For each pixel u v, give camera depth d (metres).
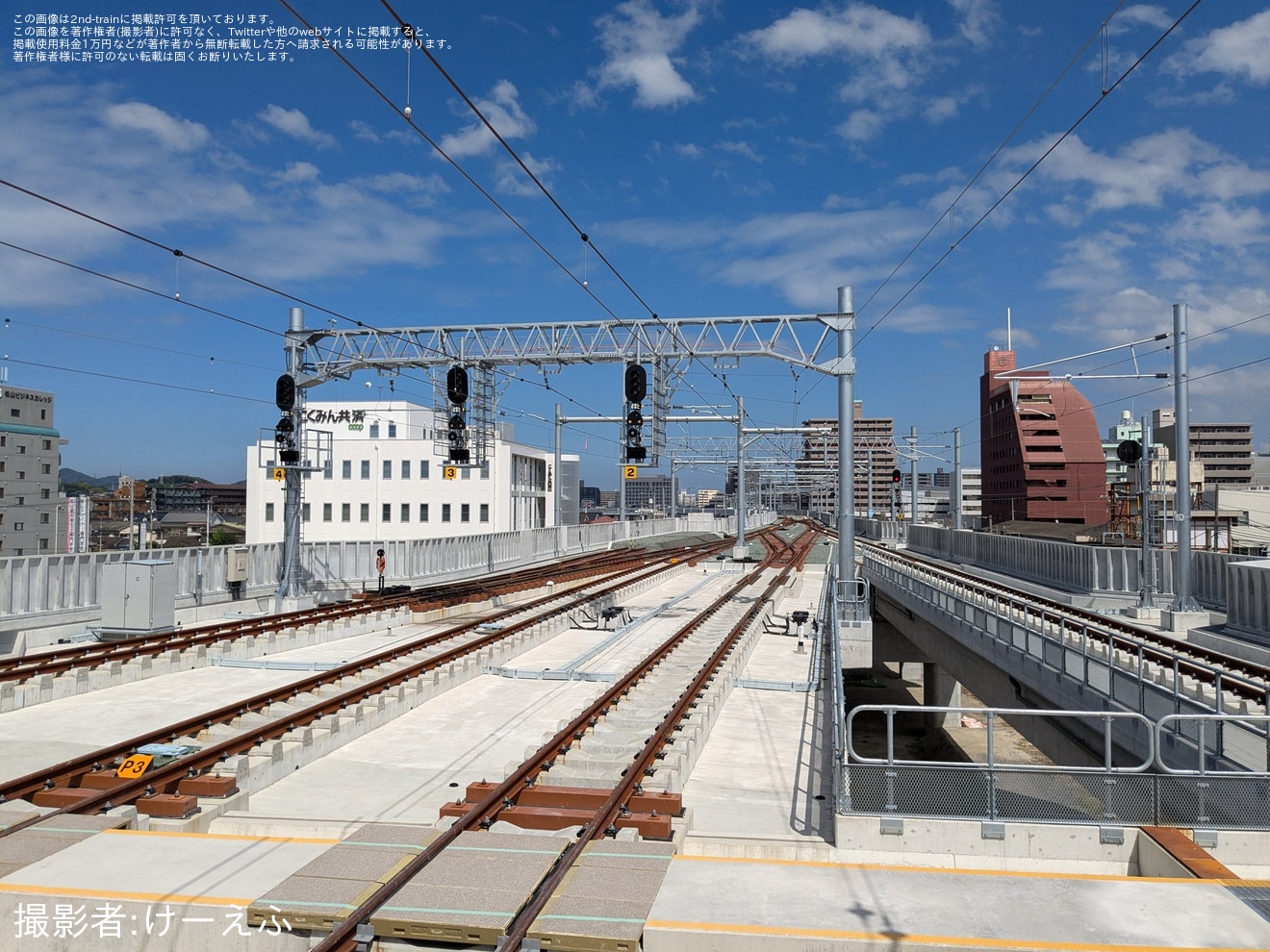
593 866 7.43
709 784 11.52
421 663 16.92
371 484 64.62
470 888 6.95
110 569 19.83
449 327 24.23
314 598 26.36
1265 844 8.12
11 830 8.18
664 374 25.48
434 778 11.41
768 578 40.00
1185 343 22.59
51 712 14.11
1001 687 20.11
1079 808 8.51
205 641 19.31
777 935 6.17
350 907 6.60
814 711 15.85
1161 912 6.65
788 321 23.25
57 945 6.82
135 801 9.26
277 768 11.17
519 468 70.31
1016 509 102.50
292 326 24.89
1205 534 42.56
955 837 8.49
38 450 75.25
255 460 64.31
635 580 35.38
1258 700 13.52
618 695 15.26
